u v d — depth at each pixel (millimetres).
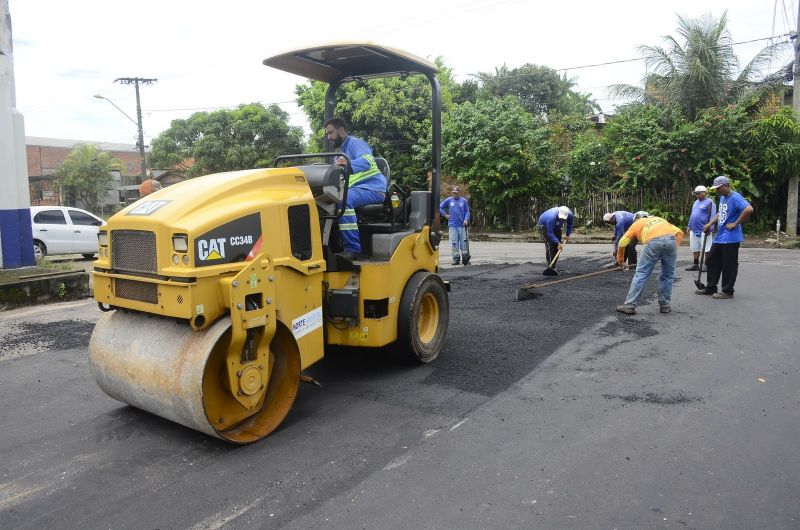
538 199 20969
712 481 3238
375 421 4145
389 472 3400
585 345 5969
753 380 4871
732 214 7926
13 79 9523
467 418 4180
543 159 20219
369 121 22047
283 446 3766
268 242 3914
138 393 3889
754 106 17781
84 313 8023
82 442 3891
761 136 16750
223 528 2871
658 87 18797
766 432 3867
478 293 8828
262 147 31531
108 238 3992
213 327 3625
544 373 5133
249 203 3846
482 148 19844
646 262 7121
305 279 4242
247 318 3645
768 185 17000
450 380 4988
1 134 9328
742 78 18281
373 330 4852
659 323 6812
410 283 5242
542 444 3736
